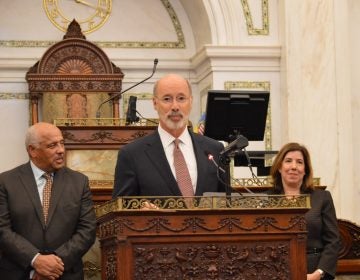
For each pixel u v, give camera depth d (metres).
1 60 11.52
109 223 4.45
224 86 11.08
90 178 6.93
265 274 4.31
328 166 10.61
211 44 11.16
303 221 4.36
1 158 11.41
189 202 4.30
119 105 11.61
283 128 10.98
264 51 11.09
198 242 4.26
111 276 4.43
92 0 11.97
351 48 10.99
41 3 11.84
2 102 11.48
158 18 12.13
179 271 4.24
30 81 11.09
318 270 5.60
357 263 6.84
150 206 4.27
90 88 11.16
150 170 4.82
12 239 5.20
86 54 11.21
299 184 5.84
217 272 4.27
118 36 12.01
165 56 12.05
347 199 10.58
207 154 4.94
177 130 4.90
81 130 6.96
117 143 6.98
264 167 6.83
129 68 11.84
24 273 5.25
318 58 10.74
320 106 10.70
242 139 4.63
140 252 4.21
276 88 11.13
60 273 5.16
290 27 10.84
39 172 5.49
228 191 4.61
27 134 5.51
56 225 5.32
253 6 11.25
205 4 11.20
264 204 4.36
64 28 11.84
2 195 5.39
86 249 5.30
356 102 10.93
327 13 10.76
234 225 4.29
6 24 11.75
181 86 4.88
